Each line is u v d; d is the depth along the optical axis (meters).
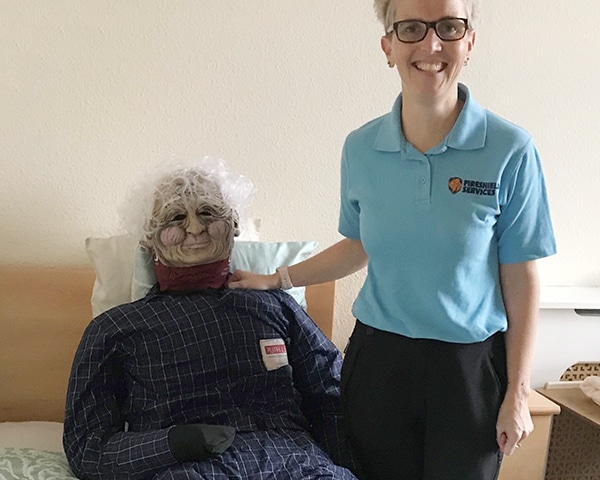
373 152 1.25
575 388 1.81
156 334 1.36
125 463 1.21
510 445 1.17
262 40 1.68
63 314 1.63
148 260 1.49
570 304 1.76
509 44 1.79
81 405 1.30
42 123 1.62
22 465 1.25
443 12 1.10
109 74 1.63
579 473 1.89
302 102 1.74
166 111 1.68
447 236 1.15
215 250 1.42
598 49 1.84
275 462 1.24
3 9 1.55
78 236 1.69
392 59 1.20
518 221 1.16
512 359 1.19
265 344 1.42
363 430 1.28
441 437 1.19
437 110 1.16
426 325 1.19
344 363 1.34
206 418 1.34
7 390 1.62
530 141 1.15
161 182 1.40
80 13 1.59
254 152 1.74
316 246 1.68
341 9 1.70
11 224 1.65
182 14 1.63
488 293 1.19
